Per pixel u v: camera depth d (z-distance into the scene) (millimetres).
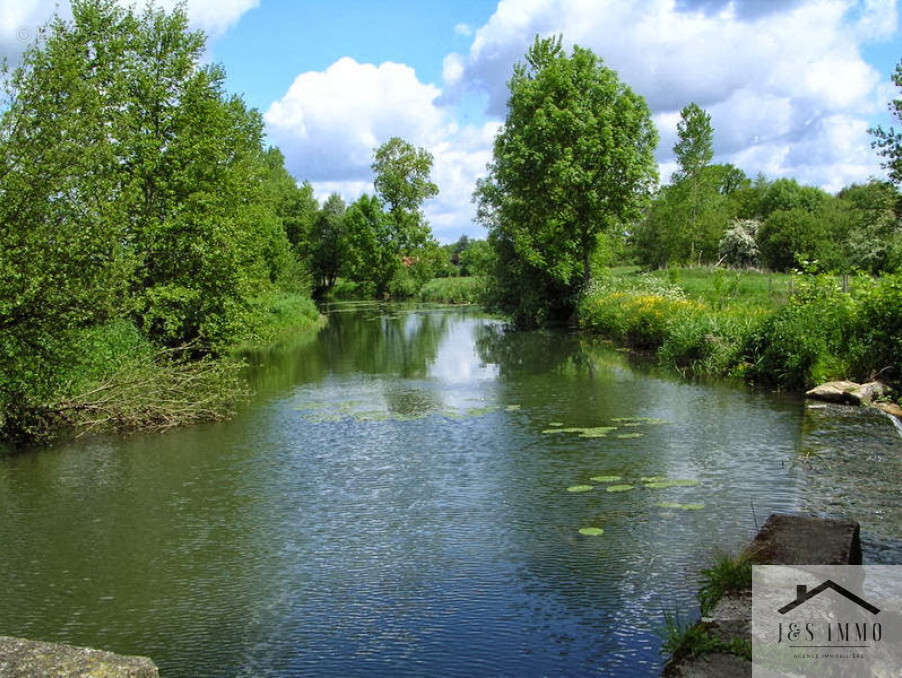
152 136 19125
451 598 6016
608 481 8945
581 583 6141
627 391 15188
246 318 20219
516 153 32688
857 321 14375
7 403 12094
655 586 5980
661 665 4793
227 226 19484
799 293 16844
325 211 76188
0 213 10867
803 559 4902
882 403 12539
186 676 5004
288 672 4992
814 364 14148
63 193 11516
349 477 9773
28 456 11680
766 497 7977
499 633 5379
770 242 44531
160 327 19453
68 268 11430
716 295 25078
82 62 16344
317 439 12078
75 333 12336
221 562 7055
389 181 67375
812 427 11039
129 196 12781
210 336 19203
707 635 4117
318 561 6969
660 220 49969
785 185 64750
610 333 26469
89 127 11797
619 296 28062
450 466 10070
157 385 13703
